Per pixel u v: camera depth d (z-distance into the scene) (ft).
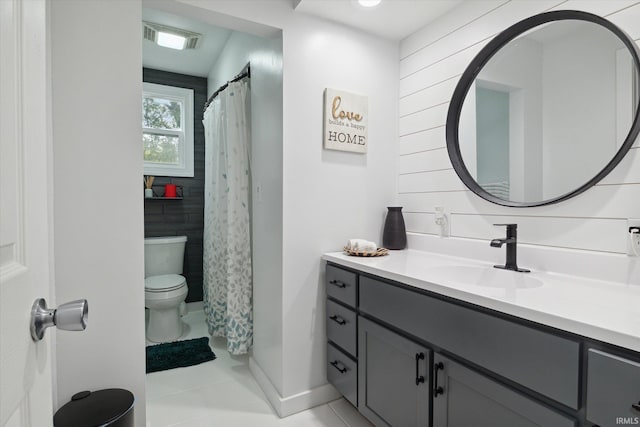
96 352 4.35
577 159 4.07
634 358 2.24
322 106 5.95
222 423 5.40
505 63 4.88
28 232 1.61
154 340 8.53
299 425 5.34
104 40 4.32
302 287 5.82
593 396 2.40
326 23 5.96
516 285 4.00
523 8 4.63
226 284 8.11
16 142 1.51
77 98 4.20
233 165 7.27
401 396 4.28
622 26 3.68
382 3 5.52
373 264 4.92
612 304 2.91
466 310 3.38
